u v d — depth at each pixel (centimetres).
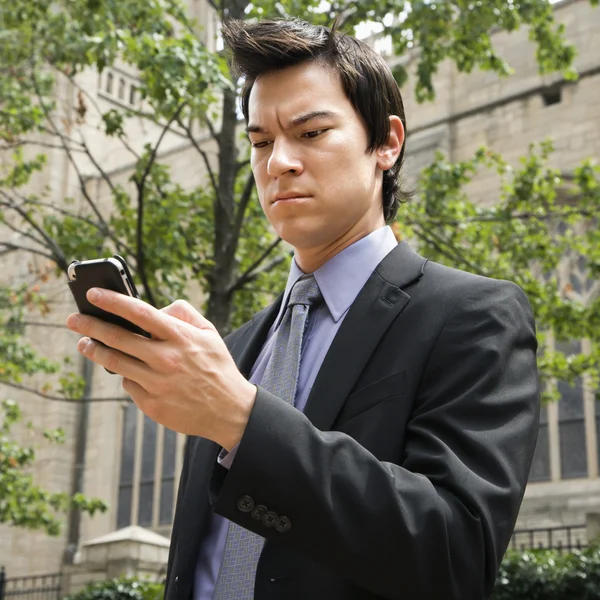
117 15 808
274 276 1042
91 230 908
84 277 107
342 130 151
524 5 880
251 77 156
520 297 146
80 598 1199
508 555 840
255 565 135
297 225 152
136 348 106
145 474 2317
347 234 158
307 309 155
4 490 1272
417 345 137
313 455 111
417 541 111
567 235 1104
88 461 2388
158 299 897
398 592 114
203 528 149
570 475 1619
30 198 1020
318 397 137
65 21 857
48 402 2411
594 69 1791
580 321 996
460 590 114
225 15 858
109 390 2405
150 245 840
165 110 744
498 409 127
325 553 111
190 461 168
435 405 130
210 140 2247
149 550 1634
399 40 823
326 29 155
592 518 1305
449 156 1933
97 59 779
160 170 910
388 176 173
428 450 124
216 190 873
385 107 159
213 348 110
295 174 149
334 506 110
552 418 1658
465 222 1011
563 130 1803
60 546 2322
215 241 880
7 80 946
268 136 153
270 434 110
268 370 152
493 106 1905
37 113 927
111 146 2620
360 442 131
